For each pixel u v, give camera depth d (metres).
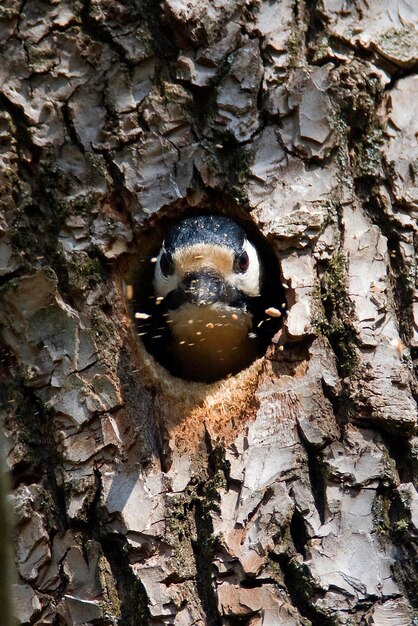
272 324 11.09
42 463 9.02
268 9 9.52
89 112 9.48
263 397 8.81
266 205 9.32
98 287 9.35
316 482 8.47
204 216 10.59
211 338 10.80
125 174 9.43
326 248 9.11
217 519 8.36
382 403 8.48
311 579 8.04
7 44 9.48
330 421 8.60
